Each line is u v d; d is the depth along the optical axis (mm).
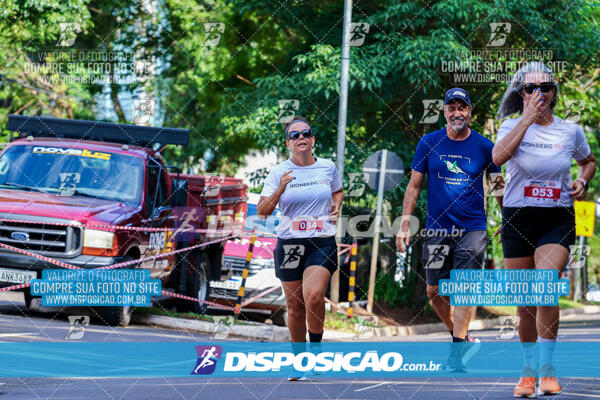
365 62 34219
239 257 28734
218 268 28828
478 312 41344
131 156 24828
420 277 36875
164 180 26000
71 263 22016
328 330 27641
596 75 41312
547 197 12336
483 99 36594
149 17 50906
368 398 12383
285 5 38969
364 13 37281
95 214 22406
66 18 45031
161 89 51875
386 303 36531
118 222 22469
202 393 12969
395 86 35656
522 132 12078
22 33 45500
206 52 50031
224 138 52281
